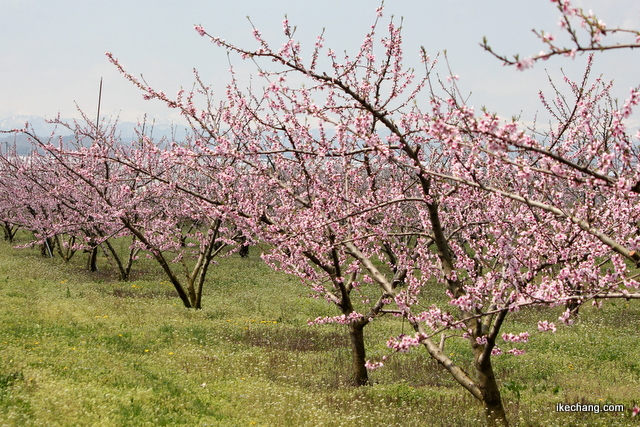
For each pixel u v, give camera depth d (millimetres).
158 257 19172
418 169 5730
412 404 9906
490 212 7531
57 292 19844
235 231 20109
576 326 17484
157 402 8742
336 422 8477
